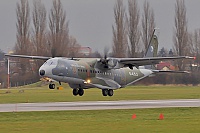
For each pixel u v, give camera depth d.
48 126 113.69
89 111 145.38
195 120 124.81
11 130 107.75
